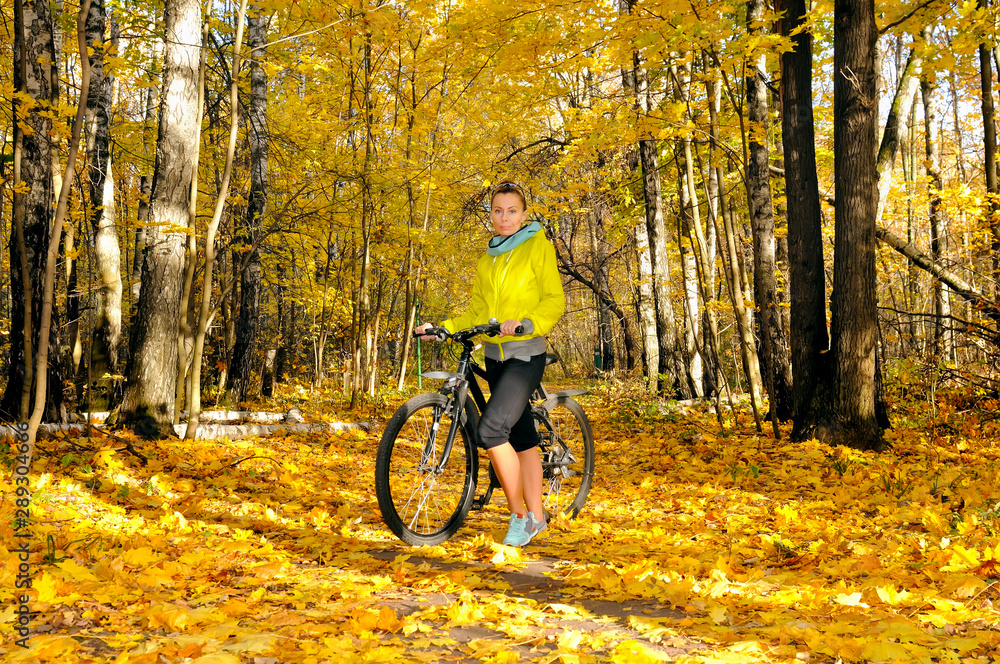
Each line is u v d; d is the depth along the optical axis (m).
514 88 10.34
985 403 8.08
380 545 3.40
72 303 8.43
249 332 12.21
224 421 8.02
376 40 9.88
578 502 4.29
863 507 4.30
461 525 3.69
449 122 13.82
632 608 2.44
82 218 7.59
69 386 8.42
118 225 8.63
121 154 11.10
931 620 2.12
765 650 1.93
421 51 10.59
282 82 12.12
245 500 4.37
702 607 2.35
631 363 19.52
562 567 3.01
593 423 9.99
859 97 6.44
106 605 2.29
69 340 8.23
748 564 3.03
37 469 4.40
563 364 29.16
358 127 10.81
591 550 3.29
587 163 15.30
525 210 3.58
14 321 6.03
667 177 14.38
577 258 21.16
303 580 2.68
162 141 6.10
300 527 3.77
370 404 11.73
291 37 6.33
